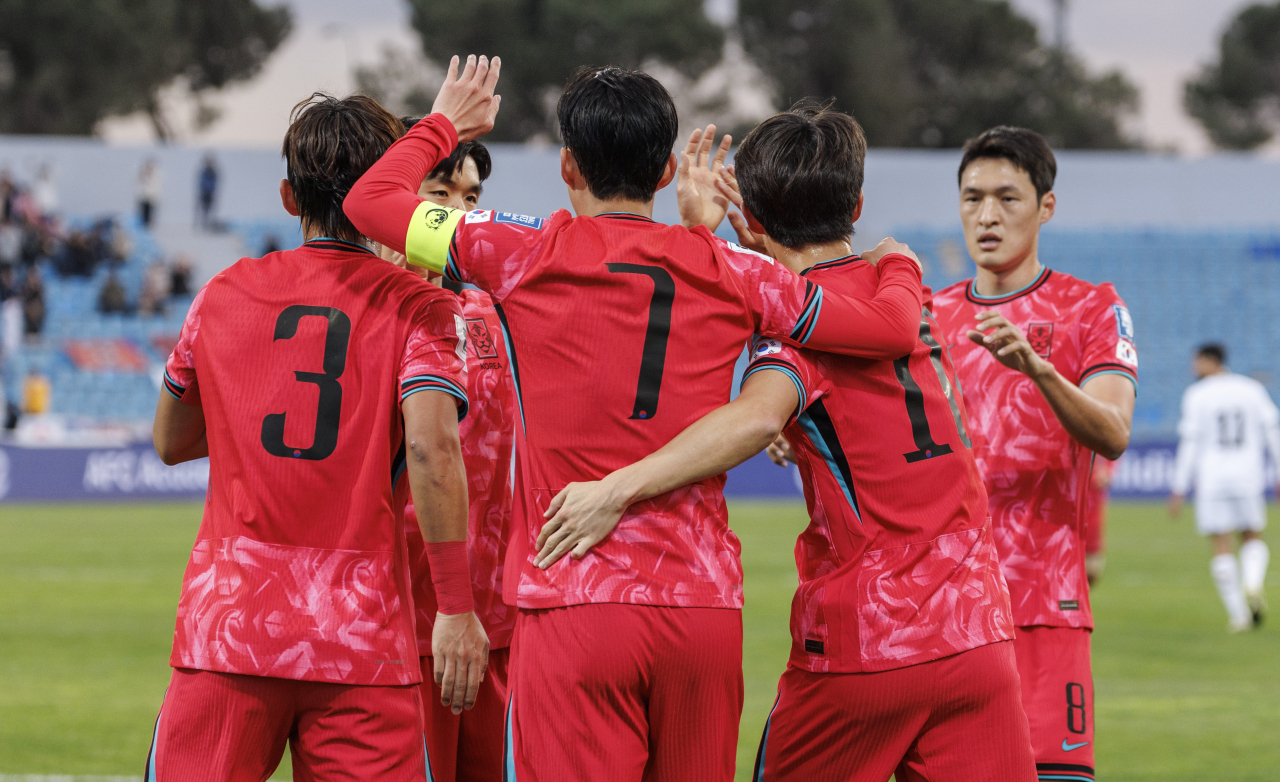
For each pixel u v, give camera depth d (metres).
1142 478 78.38
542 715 8.61
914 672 9.14
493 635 11.29
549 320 8.80
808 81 171.50
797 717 9.60
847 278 9.80
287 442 8.80
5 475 69.94
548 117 161.00
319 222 9.46
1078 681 11.80
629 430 8.71
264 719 8.67
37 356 83.50
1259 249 95.00
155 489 72.12
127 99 142.00
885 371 9.55
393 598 8.91
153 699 23.61
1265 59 192.75
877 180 93.25
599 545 8.59
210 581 8.80
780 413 8.93
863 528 9.34
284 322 9.04
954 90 176.50
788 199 9.88
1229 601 34.44
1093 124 179.38
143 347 85.81
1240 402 35.94
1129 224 95.25
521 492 9.07
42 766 18.45
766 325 9.21
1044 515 12.16
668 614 8.55
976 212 12.90
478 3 157.12
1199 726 21.95
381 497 8.91
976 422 12.55
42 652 28.70
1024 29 176.88
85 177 89.12
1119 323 12.38
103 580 41.00
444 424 8.89
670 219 85.81
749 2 170.25
